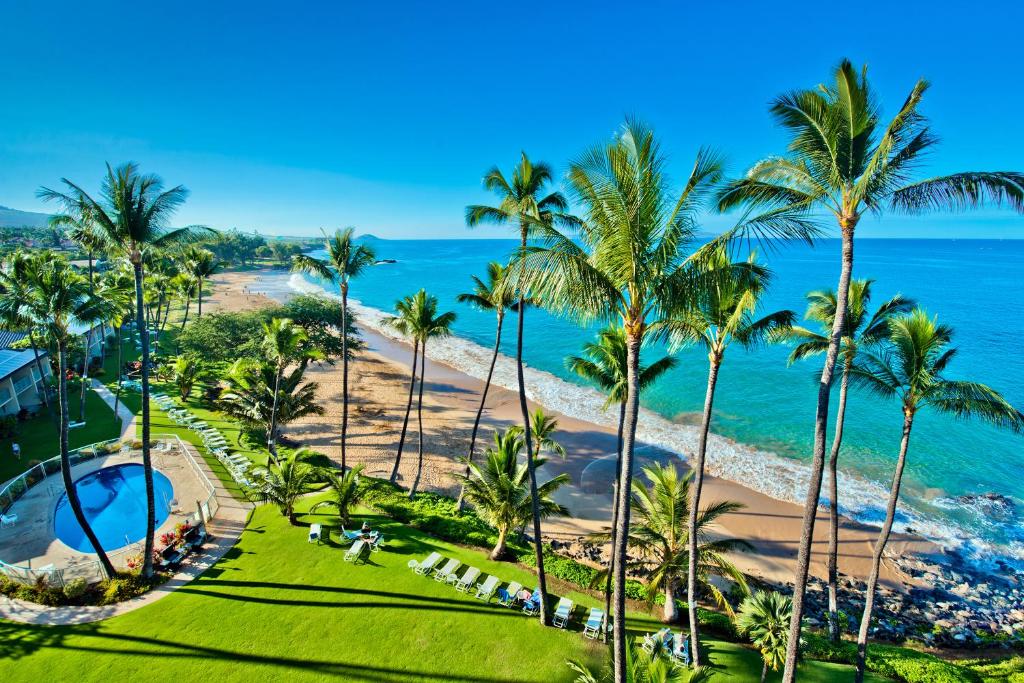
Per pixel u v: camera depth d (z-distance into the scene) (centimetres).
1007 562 2433
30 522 2148
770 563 2439
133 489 2477
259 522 2261
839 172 1042
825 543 2578
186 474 2636
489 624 1719
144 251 1694
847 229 1059
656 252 995
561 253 948
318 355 3038
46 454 2766
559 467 3366
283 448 3253
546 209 1784
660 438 3816
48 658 1429
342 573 1930
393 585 1881
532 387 5044
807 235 1010
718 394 4669
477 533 2394
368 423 3953
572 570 2155
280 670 1452
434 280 14825
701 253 1000
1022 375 4706
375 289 12838
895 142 1004
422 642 1609
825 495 2997
